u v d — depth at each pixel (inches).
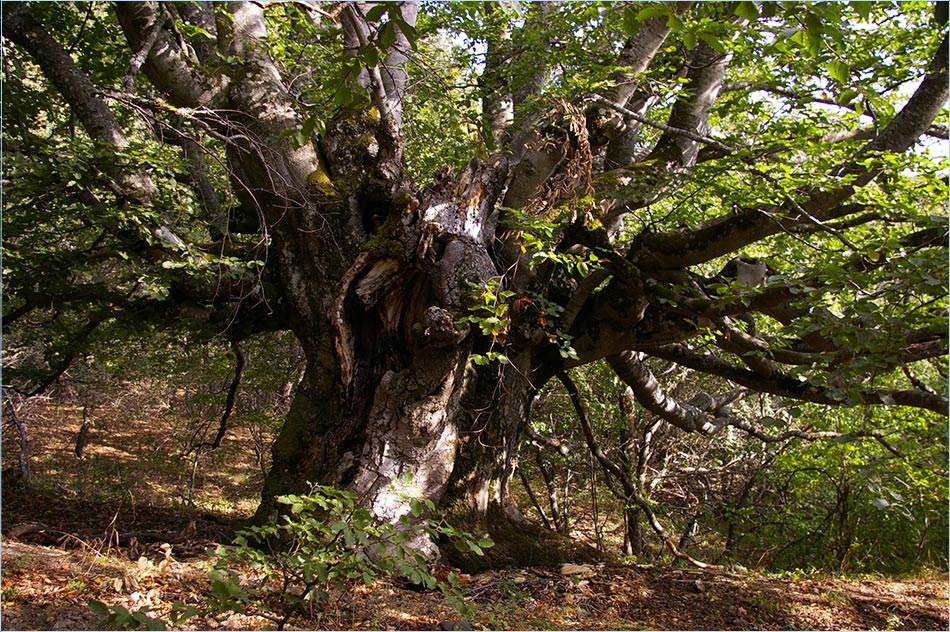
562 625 205.0
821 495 460.8
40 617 154.1
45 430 669.9
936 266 152.9
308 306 264.5
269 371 392.5
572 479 577.0
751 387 301.3
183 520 307.4
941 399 233.9
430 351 232.8
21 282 270.4
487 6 346.6
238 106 259.0
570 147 246.7
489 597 224.4
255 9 277.6
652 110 365.7
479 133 259.4
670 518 514.9
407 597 209.6
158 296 255.1
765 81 315.9
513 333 270.2
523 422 304.3
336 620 181.5
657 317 280.5
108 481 483.5
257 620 172.4
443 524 253.4
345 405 254.7
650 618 225.6
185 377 446.3
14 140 241.8
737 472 521.0
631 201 275.3
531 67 323.6
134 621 113.3
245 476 577.3
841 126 311.0
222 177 335.3
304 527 140.1
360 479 238.8
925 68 287.1
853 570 398.6
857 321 165.2
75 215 259.3
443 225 235.9
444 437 250.7
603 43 307.0
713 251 249.1
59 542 235.0
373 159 269.4
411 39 122.4
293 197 258.8
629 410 474.0
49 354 337.7
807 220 221.3
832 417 403.2
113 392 642.8
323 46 295.6
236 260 246.2
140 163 238.4
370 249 241.6
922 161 222.5
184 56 257.0
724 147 229.1
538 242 215.5
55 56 261.0
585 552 283.6
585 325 292.8
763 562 454.9
